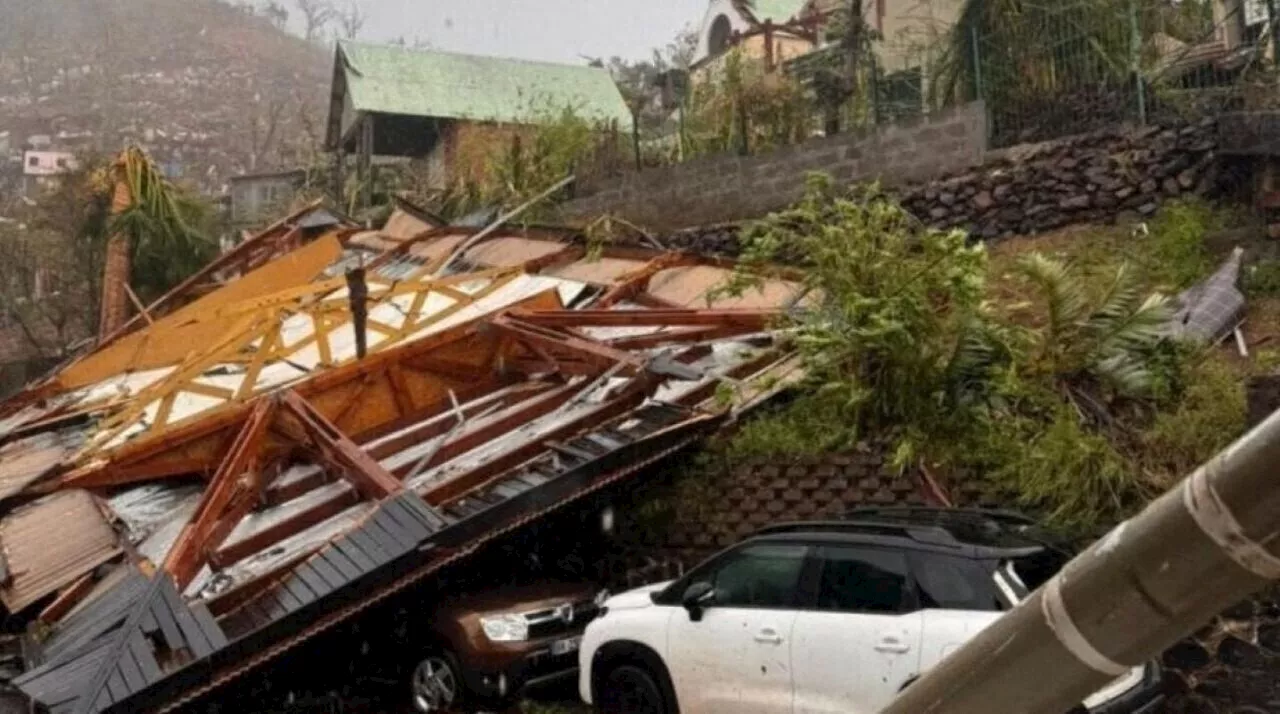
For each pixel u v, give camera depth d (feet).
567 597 29.73
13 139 275.59
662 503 32.99
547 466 31.89
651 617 25.13
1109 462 25.53
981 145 46.42
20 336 115.65
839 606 21.89
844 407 30.04
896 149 49.16
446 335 40.19
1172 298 34.14
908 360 29.37
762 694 22.63
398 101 110.01
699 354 40.09
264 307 41.19
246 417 37.78
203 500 31.27
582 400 37.06
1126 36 44.27
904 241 32.22
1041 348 29.94
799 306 38.09
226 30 374.84
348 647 31.55
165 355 56.95
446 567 30.89
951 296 30.66
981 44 48.29
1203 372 28.78
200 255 87.66
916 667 20.15
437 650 29.19
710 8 105.09
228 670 25.80
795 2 101.35
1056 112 45.83
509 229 61.57
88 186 98.43
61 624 29.32
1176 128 40.96
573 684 29.50
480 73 117.50
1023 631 4.80
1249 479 3.99
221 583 29.12
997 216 44.37
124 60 338.54
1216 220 38.19
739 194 55.83
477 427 36.24
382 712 30.12
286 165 180.34
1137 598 4.35
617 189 61.87
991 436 28.04
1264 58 43.04
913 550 21.15
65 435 49.42
